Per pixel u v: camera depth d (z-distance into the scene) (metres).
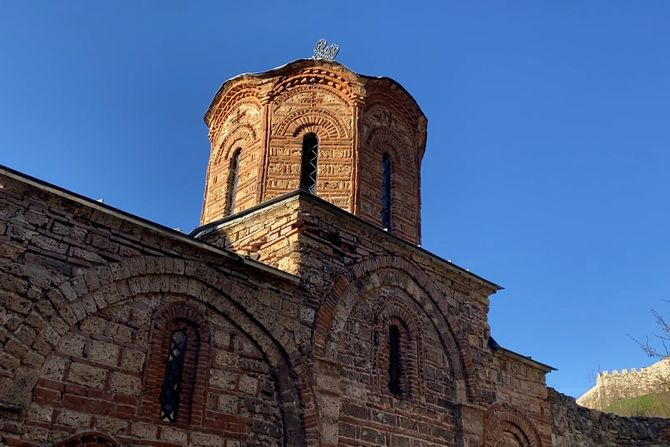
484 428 15.36
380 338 13.98
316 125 16.69
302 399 11.89
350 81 16.94
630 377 42.66
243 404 11.45
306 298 12.84
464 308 16.19
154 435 10.30
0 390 8.95
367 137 16.88
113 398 10.04
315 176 16.25
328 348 12.80
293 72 17.17
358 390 13.03
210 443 10.84
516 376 17.14
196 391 10.98
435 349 15.15
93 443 9.63
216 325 11.63
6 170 9.67
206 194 17.77
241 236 14.49
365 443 12.70
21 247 9.69
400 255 15.06
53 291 9.80
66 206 10.32
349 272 13.79
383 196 16.97
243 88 17.78
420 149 18.92
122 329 10.46
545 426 17.39
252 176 16.52
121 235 10.81
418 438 13.80
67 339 9.83
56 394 9.48
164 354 10.90
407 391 14.15
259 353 11.98
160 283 11.07
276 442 11.60
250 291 12.07
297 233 13.24
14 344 9.24
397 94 17.88
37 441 9.11
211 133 18.77
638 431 21.73
